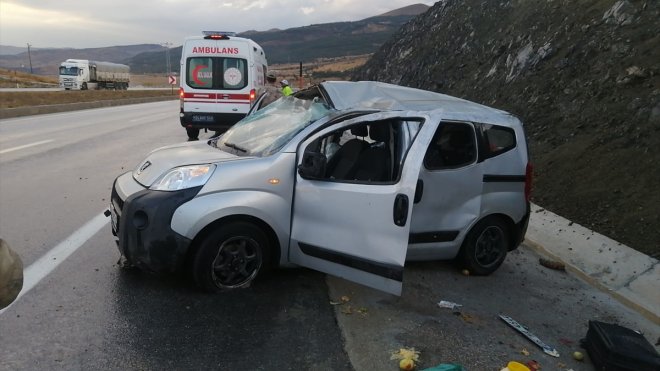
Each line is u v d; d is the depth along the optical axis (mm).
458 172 4922
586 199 7219
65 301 4078
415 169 3807
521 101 11945
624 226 6277
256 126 5180
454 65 21500
